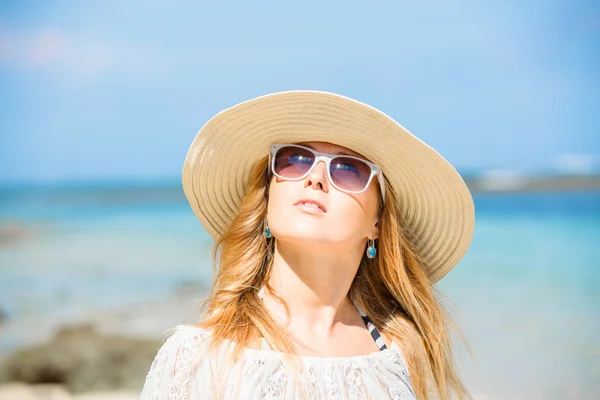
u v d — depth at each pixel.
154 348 10.09
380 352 2.63
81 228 26.08
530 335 10.98
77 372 9.53
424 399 2.73
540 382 8.78
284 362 2.38
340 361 2.46
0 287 15.84
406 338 2.77
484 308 12.74
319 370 2.41
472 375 9.00
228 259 2.73
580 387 8.62
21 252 20.83
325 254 2.53
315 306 2.60
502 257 17.80
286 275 2.59
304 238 2.46
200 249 20.52
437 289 3.10
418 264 2.89
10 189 48.41
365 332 2.75
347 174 2.55
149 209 32.56
